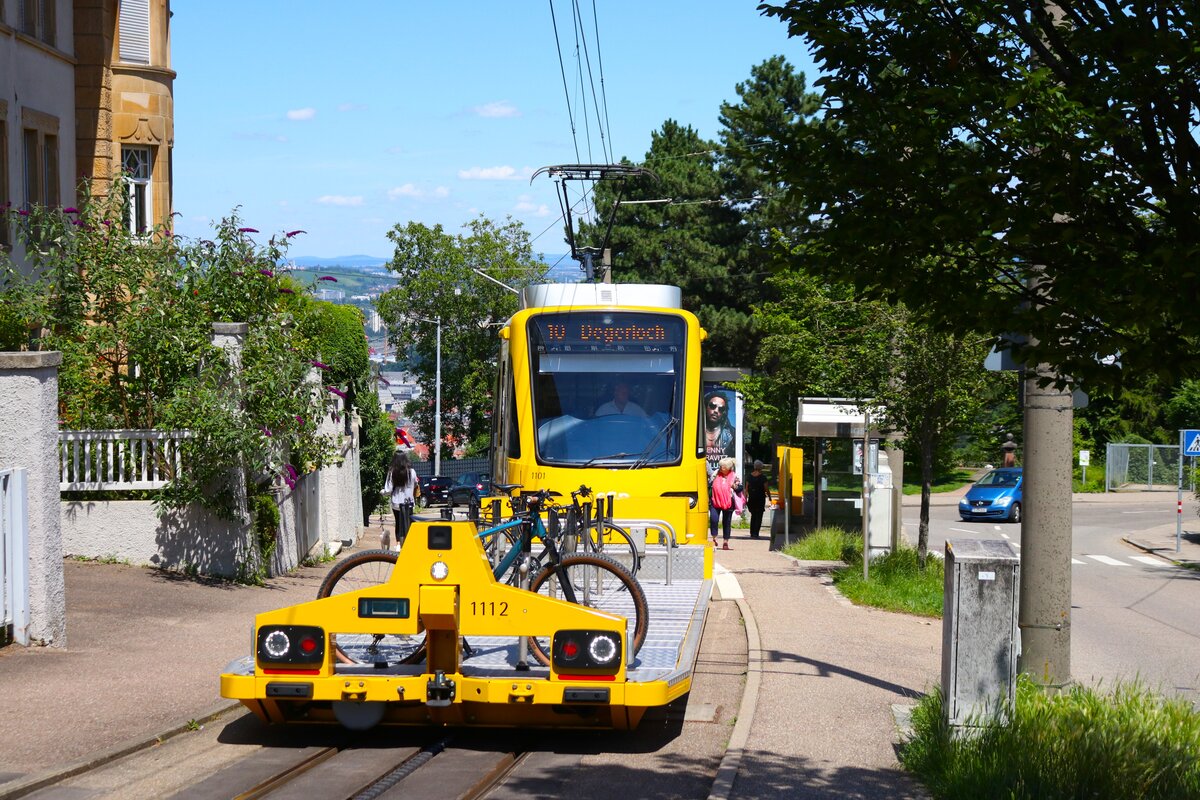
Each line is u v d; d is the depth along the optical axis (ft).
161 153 84.84
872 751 27.37
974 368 61.57
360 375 99.55
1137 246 19.21
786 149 21.44
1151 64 17.84
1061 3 20.13
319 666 26.96
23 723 27.43
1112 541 123.65
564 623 26.78
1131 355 18.83
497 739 29.07
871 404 63.00
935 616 52.47
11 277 51.60
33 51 73.05
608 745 28.68
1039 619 32.35
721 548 93.71
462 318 277.85
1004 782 22.68
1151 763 23.75
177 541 51.44
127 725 27.63
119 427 52.70
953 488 201.57
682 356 48.44
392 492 80.02
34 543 35.45
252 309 54.29
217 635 39.45
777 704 32.24
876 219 20.20
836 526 89.81
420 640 30.53
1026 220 18.71
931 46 20.75
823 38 20.75
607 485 46.21
